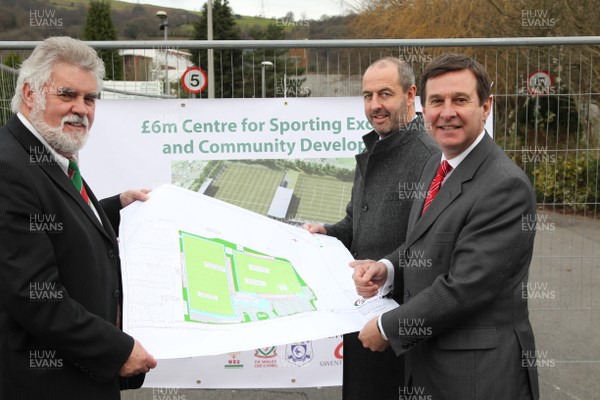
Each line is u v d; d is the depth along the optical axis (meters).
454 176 2.13
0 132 1.95
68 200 1.98
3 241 1.76
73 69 1.96
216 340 2.01
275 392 3.97
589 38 3.10
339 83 3.54
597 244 3.58
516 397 1.99
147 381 3.35
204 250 2.41
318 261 2.61
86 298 1.97
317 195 3.29
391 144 2.71
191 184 3.26
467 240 1.99
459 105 2.06
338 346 3.36
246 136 3.26
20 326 1.89
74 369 1.93
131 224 2.42
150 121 3.22
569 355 4.19
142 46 3.09
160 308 2.07
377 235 2.71
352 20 12.19
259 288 2.32
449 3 11.49
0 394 1.90
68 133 1.96
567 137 3.52
